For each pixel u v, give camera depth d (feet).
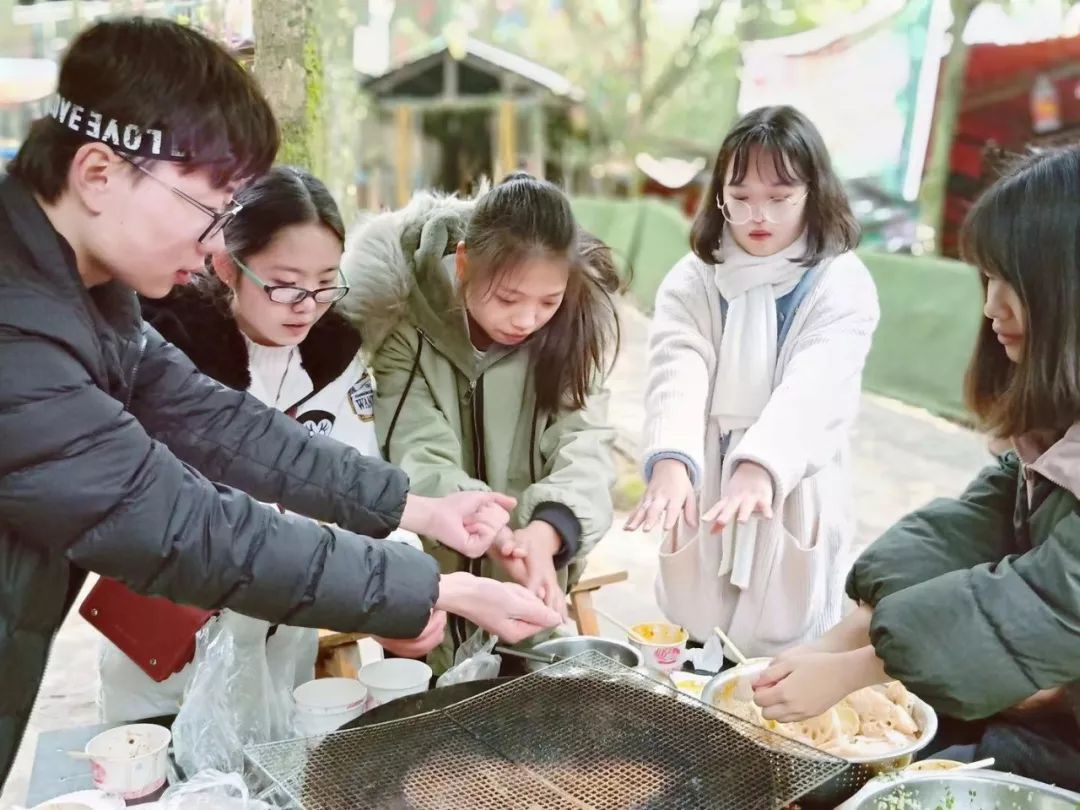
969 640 3.87
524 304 5.74
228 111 3.40
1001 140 27.04
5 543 3.49
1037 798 3.82
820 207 6.47
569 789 3.60
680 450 6.20
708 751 3.83
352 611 3.82
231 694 4.81
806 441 6.07
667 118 52.65
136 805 4.33
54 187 3.39
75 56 3.33
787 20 40.04
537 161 48.49
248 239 5.35
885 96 31.01
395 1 49.26
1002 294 3.95
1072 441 3.89
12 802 8.04
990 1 26.35
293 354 6.07
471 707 4.24
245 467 4.80
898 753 4.20
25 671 3.68
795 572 6.70
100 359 3.57
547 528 5.90
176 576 3.57
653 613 11.89
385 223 6.50
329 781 3.68
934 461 19.47
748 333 6.71
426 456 6.17
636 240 38.19
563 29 52.29
